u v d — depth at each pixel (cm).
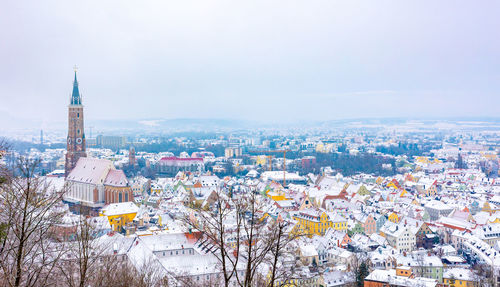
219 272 14312
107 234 18325
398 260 19538
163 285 11788
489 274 18588
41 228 7094
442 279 18950
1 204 6800
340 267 19175
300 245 19725
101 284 8769
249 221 8750
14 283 6856
